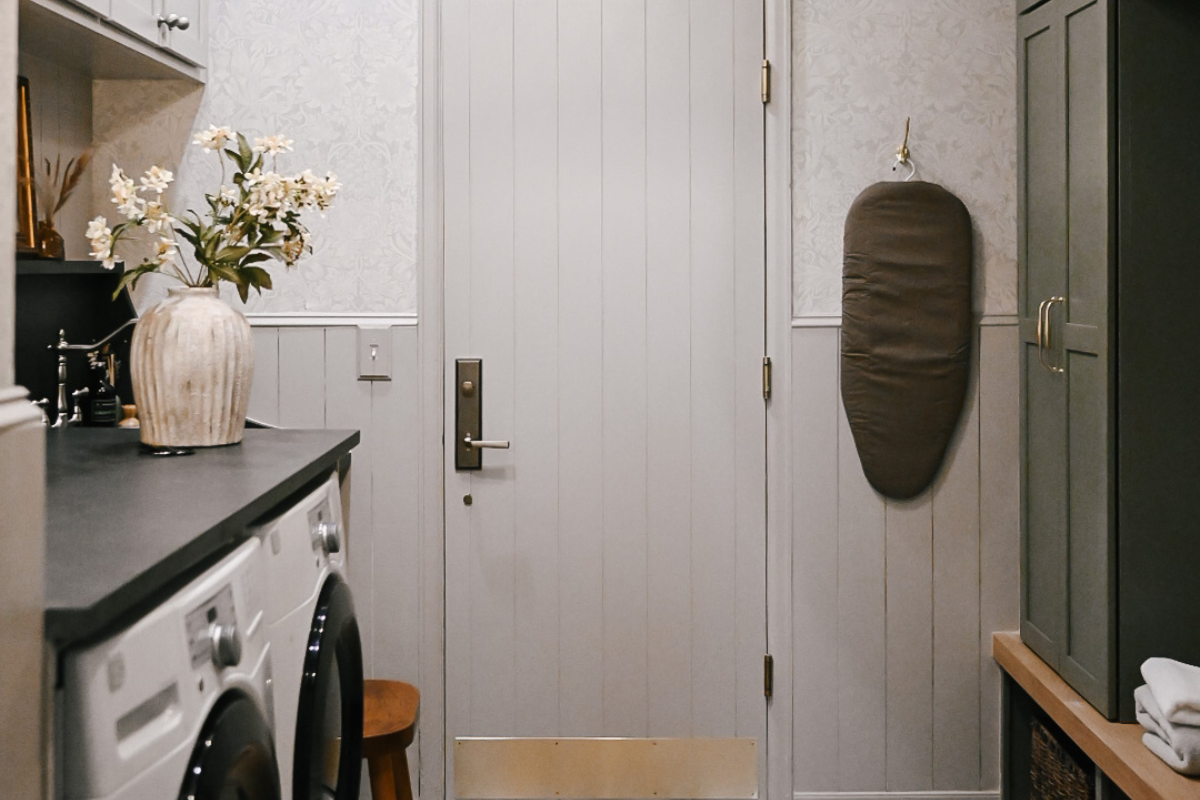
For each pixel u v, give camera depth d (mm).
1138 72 2012
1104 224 2031
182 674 1015
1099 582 2074
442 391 2555
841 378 2516
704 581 2566
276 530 1447
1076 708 2117
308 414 2531
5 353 767
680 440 2557
